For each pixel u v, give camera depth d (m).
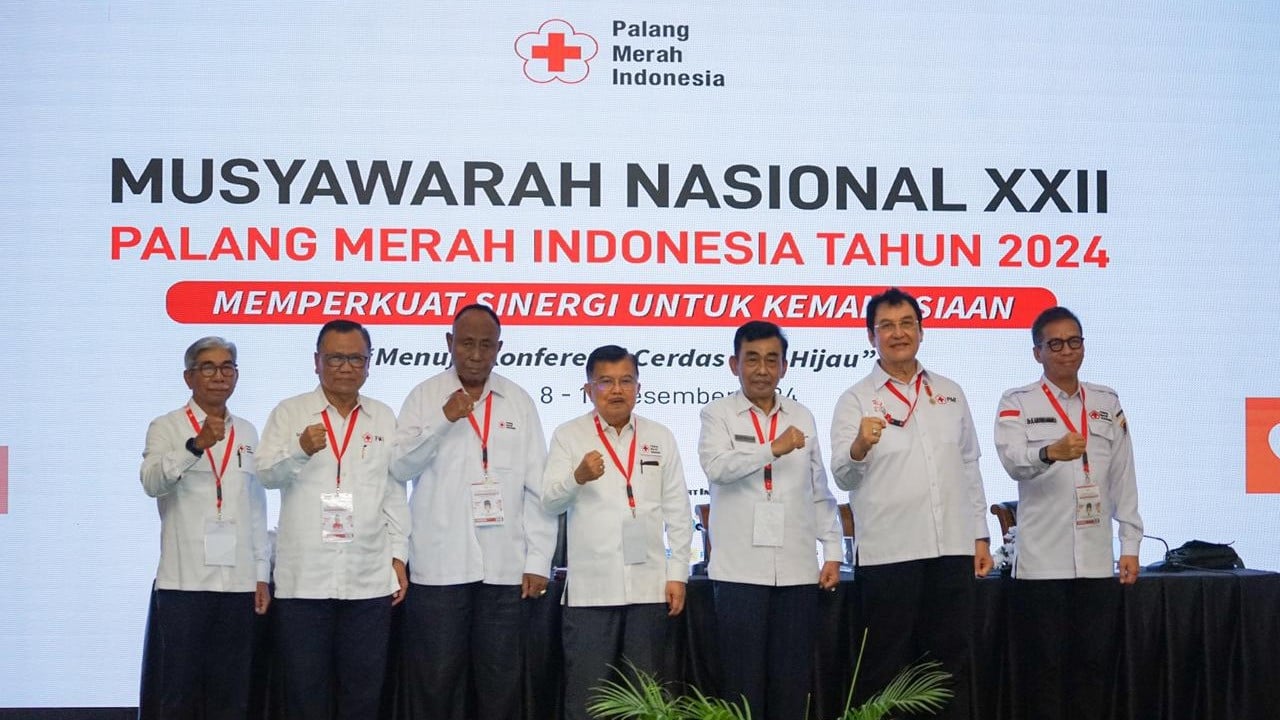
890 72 5.55
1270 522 5.58
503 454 4.07
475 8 5.39
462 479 4.04
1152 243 5.63
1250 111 5.66
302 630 3.90
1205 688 4.27
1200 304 5.63
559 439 4.09
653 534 4.02
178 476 3.84
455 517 4.02
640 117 5.45
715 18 5.50
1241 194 5.68
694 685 4.11
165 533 3.99
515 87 5.41
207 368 4.04
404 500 4.07
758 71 5.50
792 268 5.48
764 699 4.05
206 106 5.26
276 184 5.28
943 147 5.57
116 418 5.14
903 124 5.55
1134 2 5.67
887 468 4.07
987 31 5.60
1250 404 5.62
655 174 5.45
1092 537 4.15
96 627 5.07
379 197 5.32
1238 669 4.29
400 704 4.09
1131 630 4.26
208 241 5.23
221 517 3.98
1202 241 5.65
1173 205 5.64
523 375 5.35
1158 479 5.54
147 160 5.22
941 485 4.07
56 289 5.14
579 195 5.41
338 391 4.00
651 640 3.96
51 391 5.11
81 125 5.20
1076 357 4.25
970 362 5.53
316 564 3.90
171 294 5.20
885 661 4.04
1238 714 4.29
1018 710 4.24
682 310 5.43
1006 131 5.60
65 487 5.09
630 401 4.06
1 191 5.13
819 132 5.52
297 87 5.30
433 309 5.32
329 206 5.30
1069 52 5.64
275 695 4.08
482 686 4.01
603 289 5.40
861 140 5.54
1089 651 4.16
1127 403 5.55
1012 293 5.55
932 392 4.18
